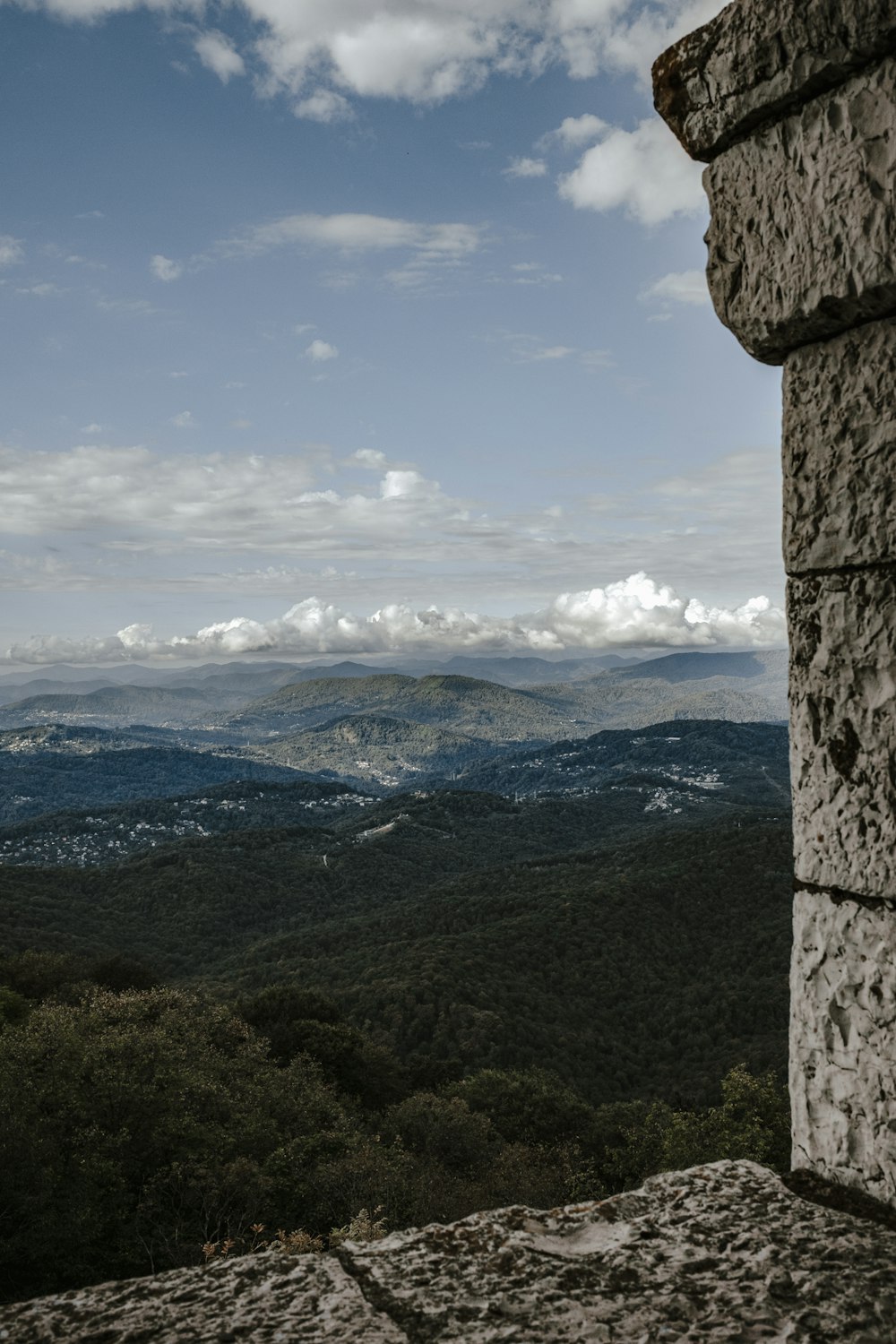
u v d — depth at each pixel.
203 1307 1.20
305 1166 18.75
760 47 1.57
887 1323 1.13
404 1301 1.19
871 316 1.50
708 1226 1.40
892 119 1.41
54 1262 13.69
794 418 1.66
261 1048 26.86
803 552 1.63
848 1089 1.54
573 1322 1.14
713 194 1.76
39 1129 15.09
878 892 1.48
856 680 1.53
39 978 37.12
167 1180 15.70
